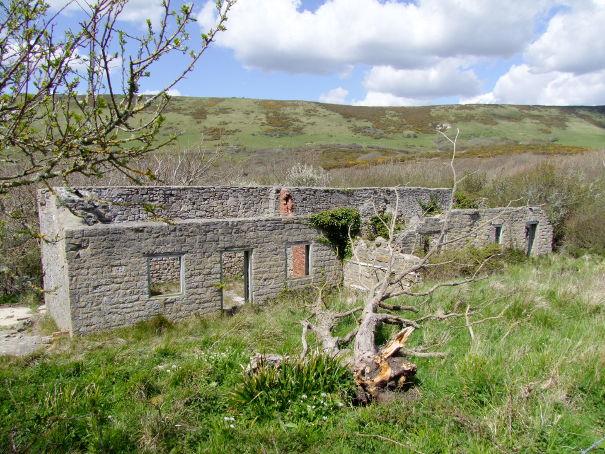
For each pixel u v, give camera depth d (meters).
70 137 3.46
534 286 10.41
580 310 8.80
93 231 10.71
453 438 4.76
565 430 4.71
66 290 10.70
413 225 16.91
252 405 5.67
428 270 14.23
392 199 19.22
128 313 11.26
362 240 15.37
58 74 3.27
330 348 7.21
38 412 6.07
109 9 3.14
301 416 5.46
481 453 4.38
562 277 12.81
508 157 41.72
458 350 7.11
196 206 15.45
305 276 14.56
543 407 5.05
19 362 8.29
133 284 11.28
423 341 7.62
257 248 13.30
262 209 17.06
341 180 31.59
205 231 12.25
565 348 6.58
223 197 16.09
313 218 14.52
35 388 7.01
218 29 3.53
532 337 7.37
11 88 3.35
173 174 22.41
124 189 13.88
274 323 9.73
